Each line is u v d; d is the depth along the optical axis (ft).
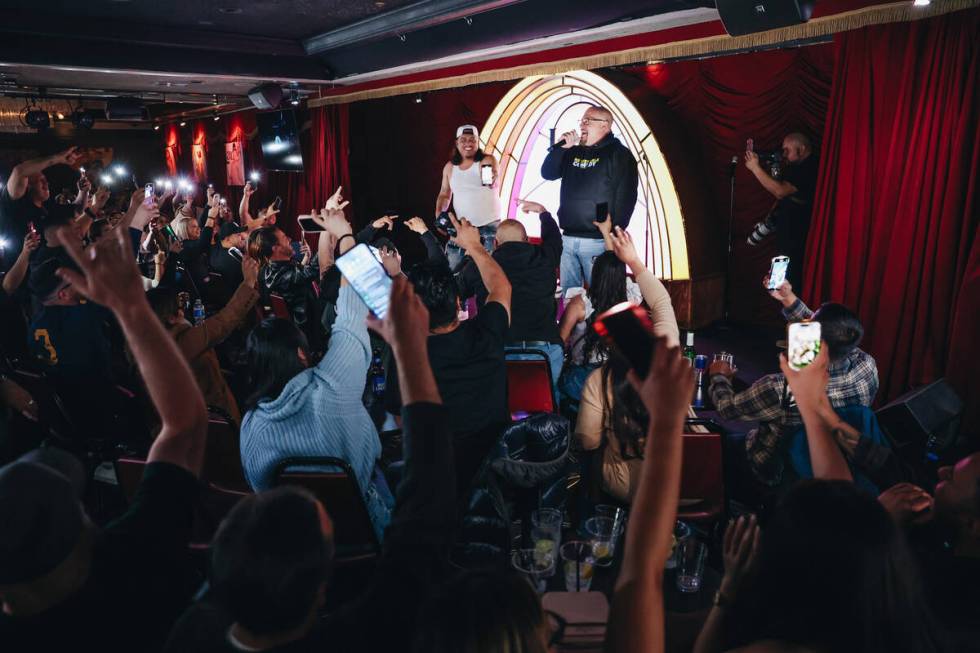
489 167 22.75
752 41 19.06
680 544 6.70
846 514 3.35
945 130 15.17
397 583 3.75
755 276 23.99
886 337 16.55
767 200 23.17
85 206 20.20
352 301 7.75
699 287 23.44
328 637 3.52
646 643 3.11
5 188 18.61
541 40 23.17
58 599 3.59
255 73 27.09
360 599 3.78
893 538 3.35
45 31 22.17
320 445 7.72
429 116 35.24
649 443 3.42
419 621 3.19
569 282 20.70
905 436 10.00
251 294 11.84
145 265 20.63
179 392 4.30
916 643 3.46
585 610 5.37
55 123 61.77
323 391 7.62
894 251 16.22
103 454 12.46
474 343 7.80
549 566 6.45
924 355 15.90
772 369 19.11
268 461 7.77
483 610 3.07
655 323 9.17
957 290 15.31
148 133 66.39
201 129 56.59
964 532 4.92
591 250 19.99
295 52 27.78
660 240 23.70
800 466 8.59
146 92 38.22
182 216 27.37
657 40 21.52
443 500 4.01
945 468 5.26
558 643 5.02
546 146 29.76
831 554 3.28
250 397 8.05
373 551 7.96
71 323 11.71
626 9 18.08
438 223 22.54
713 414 15.15
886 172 16.34
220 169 54.85
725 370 10.80
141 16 22.81
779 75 21.76
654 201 23.48
